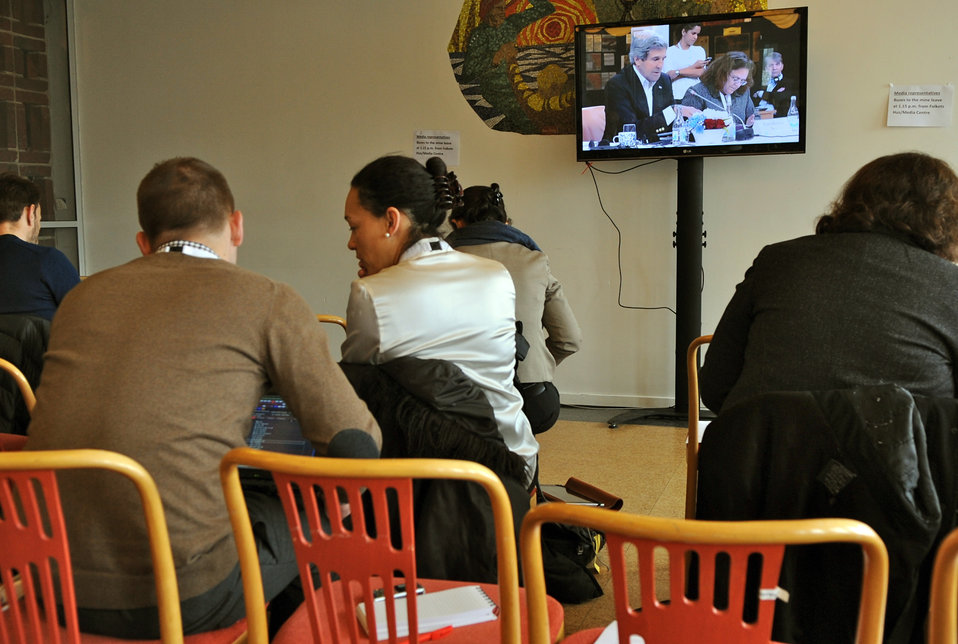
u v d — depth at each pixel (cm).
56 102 543
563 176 473
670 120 422
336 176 512
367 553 116
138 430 133
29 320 254
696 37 412
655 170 456
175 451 134
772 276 161
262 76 518
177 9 528
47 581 122
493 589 151
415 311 180
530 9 467
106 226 559
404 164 190
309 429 145
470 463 111
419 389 173
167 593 124
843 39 420
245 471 167
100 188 557
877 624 94
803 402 140
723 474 146
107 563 133
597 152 436
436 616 139
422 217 192
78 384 136
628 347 473
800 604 143
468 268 190
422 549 176
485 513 177
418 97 493
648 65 421
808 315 152
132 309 140
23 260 302
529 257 293
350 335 183
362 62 500
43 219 536
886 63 415
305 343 143
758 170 441
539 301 291
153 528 121
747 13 404
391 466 109
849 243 155
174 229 150
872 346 148
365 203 190
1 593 144
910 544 133
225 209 154
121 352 136
